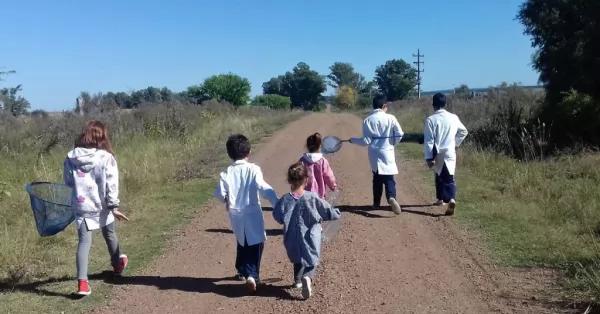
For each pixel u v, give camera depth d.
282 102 71.06
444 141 8.81
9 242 7.03
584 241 6.86
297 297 5.71
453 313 5.16
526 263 6.35
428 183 11.51
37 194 6.37
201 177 12.58
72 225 8.09
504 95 24.45
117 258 6.21
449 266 6.43
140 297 5.75
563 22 18.34
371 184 11.78
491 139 16.08
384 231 7.97
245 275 5.78
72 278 6.30
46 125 16.67
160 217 9.01
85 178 5.72
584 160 11.80
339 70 117.25
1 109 20.17
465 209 8.96
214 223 8.66
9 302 5.57
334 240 7.59
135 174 11.09
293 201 5.62
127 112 21.48
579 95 17.00
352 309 5.33
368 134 8.98
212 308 5.48
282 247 7.44
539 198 9.19
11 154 13.77
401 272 6.30
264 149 18.31
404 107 44.88
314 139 7.55
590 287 5.25
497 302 5.34
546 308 5.11
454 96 27.45
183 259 6.97
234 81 46.75
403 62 110.62
